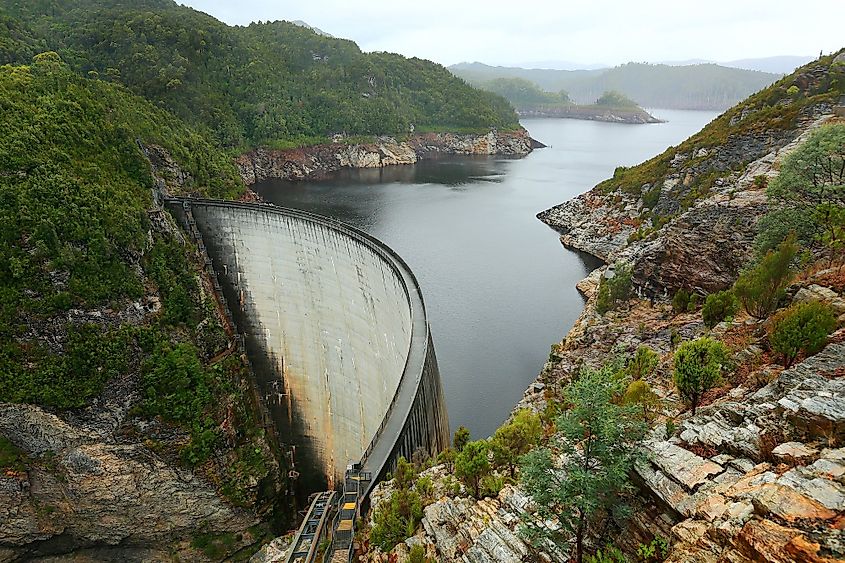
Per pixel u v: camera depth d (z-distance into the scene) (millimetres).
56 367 52188
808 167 39344
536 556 18328
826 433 14570
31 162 56906
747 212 57156
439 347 74812
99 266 56531
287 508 66250
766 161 74438
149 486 56656
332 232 65375
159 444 56531
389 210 148250
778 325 22750
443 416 47656
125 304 57594
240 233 73062
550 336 78188
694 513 14625
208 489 58656
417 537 24172
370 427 62594
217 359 66562
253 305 73750
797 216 38469
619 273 71750
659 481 16594
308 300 70625
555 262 109250
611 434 15914
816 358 19875
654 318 61500
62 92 70812
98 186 61344
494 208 154500
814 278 31859
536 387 60125
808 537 10734
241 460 61969
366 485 32969
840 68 98688
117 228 59250
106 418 54188
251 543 61000
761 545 11273
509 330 79875
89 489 55031
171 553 59438
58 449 53406
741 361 26172
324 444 71062
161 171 84500
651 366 36625
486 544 19844
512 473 25266
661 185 113000
